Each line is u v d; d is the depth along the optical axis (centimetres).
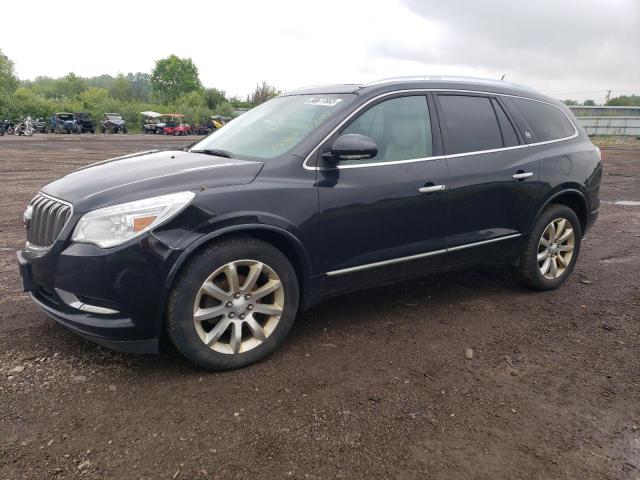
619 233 757
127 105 7331
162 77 10869
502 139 454
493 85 471
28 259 331
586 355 368
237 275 327
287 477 239
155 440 263
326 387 316
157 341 312
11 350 351
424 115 415
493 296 483
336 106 385
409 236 397
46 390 305
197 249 313
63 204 322
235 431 271
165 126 5494
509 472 248
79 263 298
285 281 345
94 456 250
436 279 527
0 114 5512
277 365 342
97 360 341
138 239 295
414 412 293
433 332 400
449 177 410
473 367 347
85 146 2661
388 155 389
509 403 305
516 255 474
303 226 344
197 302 314
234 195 321
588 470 251
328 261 363
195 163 356
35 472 238
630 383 331
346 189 362
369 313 434
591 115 4172
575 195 502
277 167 346
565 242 503
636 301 475
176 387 312
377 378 329
